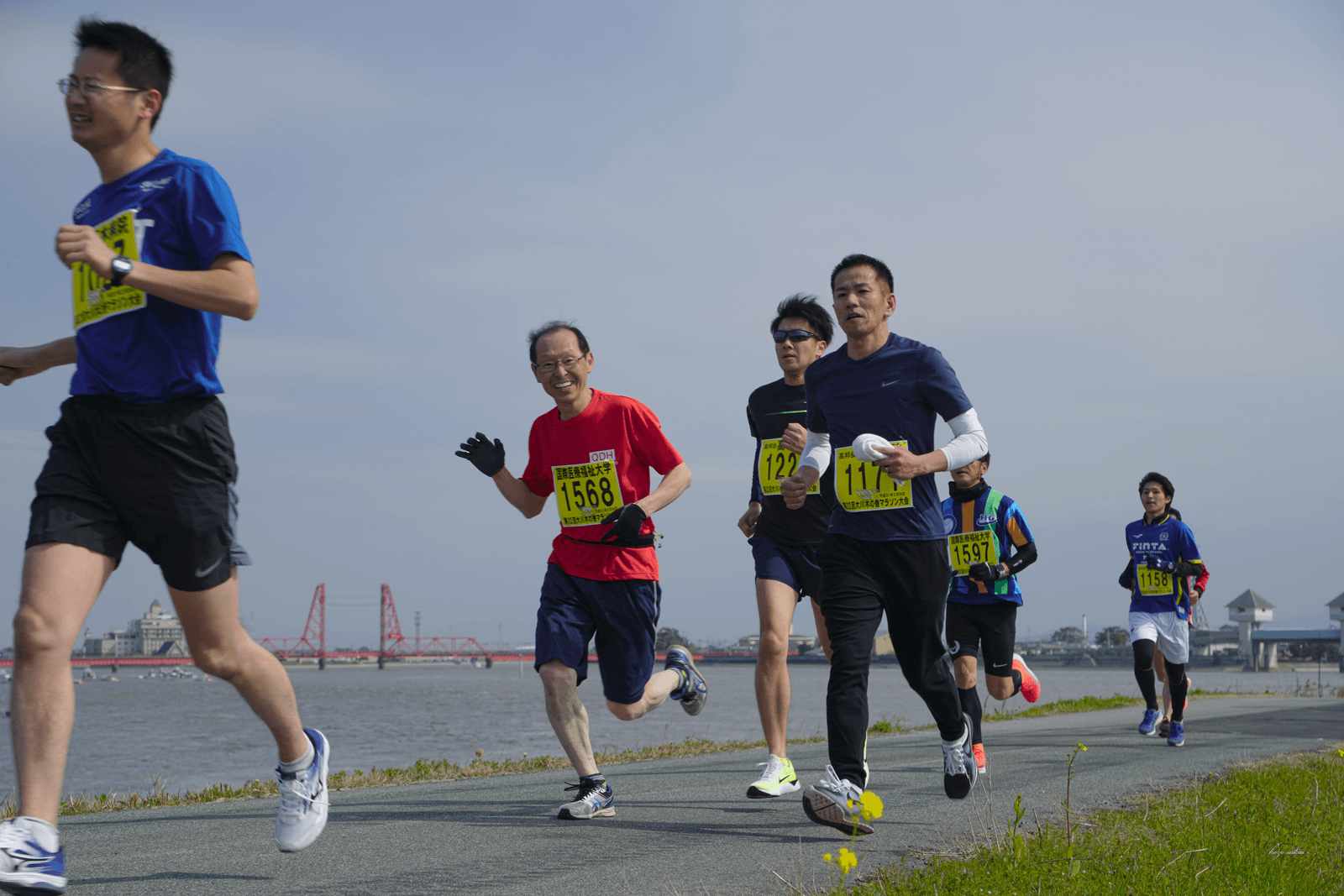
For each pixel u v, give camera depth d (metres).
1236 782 5.99
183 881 3.50
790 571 5.65
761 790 5.45
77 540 2.73
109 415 2.81
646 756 8.82
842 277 4.55
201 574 2.92
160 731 46.31
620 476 5.07
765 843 4.25
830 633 4.43
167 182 2.95
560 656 4.95
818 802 4.19
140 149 3.02
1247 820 4.64
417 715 49.53
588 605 5.10
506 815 5.03
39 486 2.80
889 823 4.73
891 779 6.42
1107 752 8.38
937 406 4.50
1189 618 9.59
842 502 4.50
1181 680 9.27
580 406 5.09
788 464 5.68
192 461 2.87
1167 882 3.42
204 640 3.00
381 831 4.53
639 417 5.11
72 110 2.93
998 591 7.28
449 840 4.30
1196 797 5.36
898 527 4.41
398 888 3.41
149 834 4.48
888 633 4.60
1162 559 9.81
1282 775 6.25
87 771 22.97
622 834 4.45
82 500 2.78
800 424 5.65
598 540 5.07
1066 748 8.66
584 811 4.84
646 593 5.09
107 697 103.94
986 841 4.19
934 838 4.37
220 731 45.41
